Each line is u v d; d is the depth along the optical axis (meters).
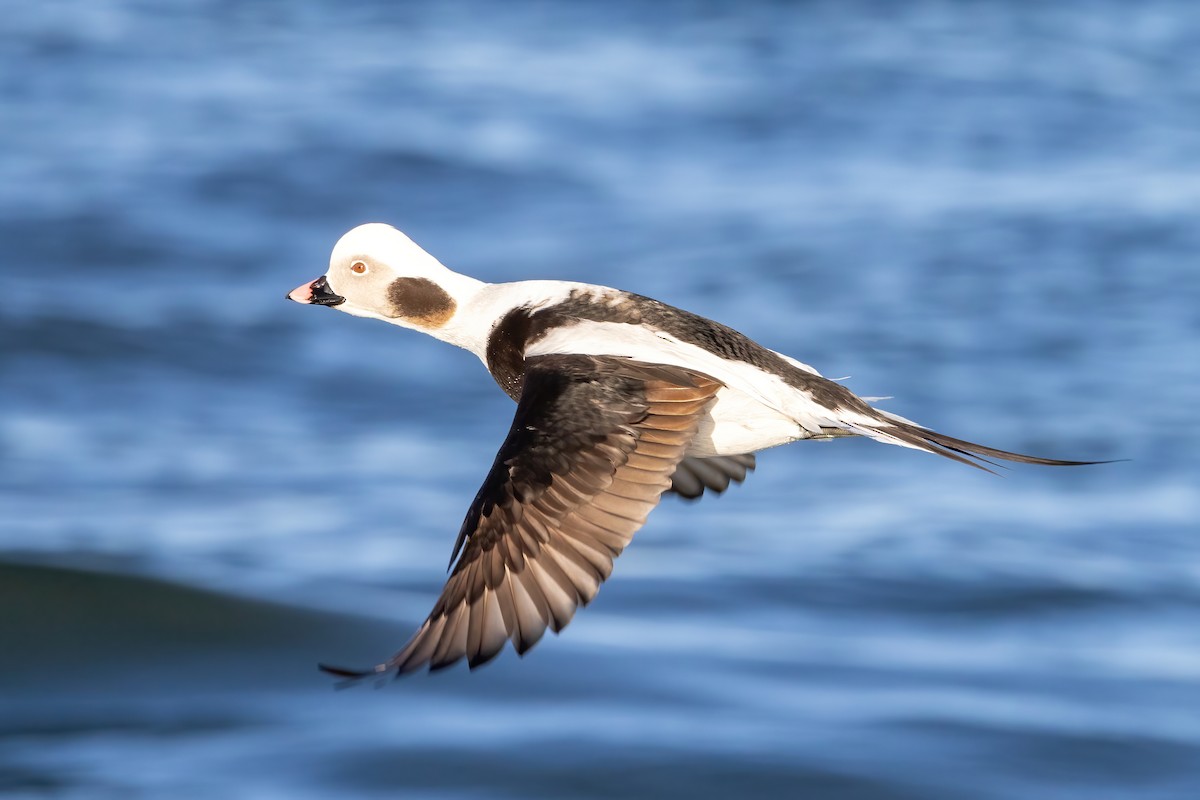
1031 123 28.64
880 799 9.49
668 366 5.68
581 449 5.25
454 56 33.06
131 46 33.50
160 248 22.02
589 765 9.87
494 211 23.89
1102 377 17.64
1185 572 13.15
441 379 18.11
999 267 21.27
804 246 22.11
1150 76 31.70
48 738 10.66
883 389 17.50
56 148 26.31
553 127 28.23
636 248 22.12
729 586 12.84
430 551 13.70
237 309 20.09
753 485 15.16
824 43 34.12
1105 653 11.68
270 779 9.93
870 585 12.88
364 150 26.38
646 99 30.09
